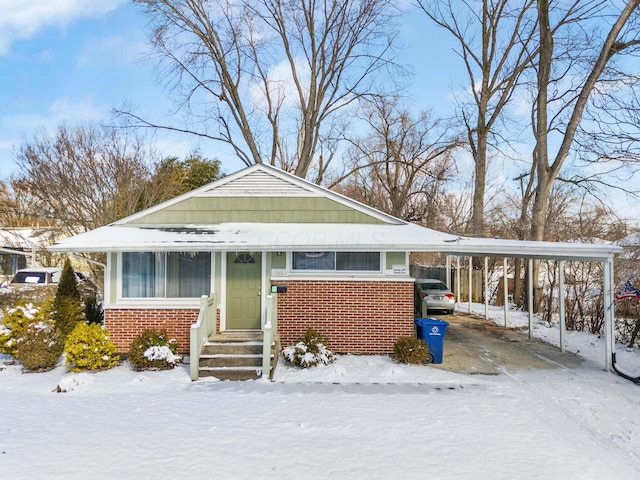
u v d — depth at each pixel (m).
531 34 21.81
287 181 12.64
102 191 20.23
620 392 8.91
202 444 6.29
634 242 19.00
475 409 7.81
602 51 17.12
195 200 12.59
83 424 7.02
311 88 24.12
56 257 26.53
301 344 10.64
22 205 29.31
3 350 11.02
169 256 11.66
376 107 26.84
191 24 22.00
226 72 23.44
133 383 9.22
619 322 14.20
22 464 5.70
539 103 18.75
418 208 34.34
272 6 23.42
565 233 24.05
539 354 12.18
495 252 11.49
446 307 19.39
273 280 11.69
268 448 6.16
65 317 11.38
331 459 5.84
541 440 6.51
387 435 6.62
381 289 11.67
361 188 37.41
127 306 11.39
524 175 26.39
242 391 8.73
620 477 5.46
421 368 10.49
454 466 5.68
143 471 5.52
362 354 11.64
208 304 10.80
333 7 23.33
